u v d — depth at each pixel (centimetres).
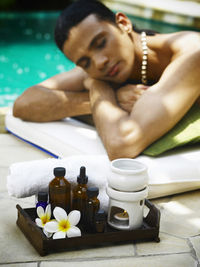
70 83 230
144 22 651
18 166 142
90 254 128
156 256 128
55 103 220
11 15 780
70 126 219
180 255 129
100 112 186
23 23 699
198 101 188
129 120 174
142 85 198
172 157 174
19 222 141
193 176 168
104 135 179
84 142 195
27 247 131
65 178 142
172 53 189
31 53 506
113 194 133
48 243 126
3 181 178
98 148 188
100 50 184
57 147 200
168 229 144
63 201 134
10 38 584
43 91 223
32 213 142
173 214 155
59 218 129
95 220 130
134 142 170
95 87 198
